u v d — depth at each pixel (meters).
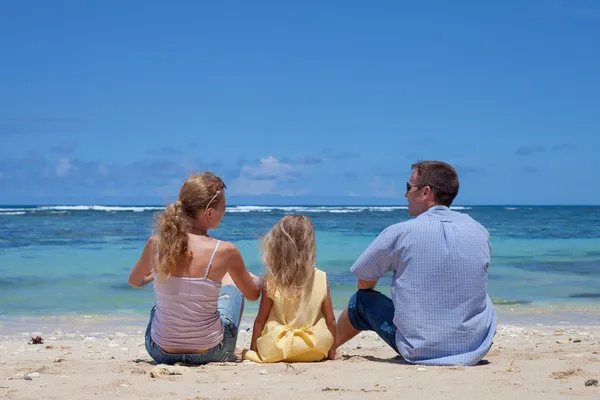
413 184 4.61
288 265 4.54
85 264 13.98
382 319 4.66
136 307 9.19
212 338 4.44
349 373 3.98
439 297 4.34
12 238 21.70
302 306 4.60
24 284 11.09
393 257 4.47
